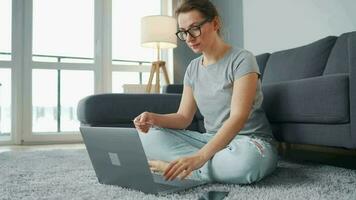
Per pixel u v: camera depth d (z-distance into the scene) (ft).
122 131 3.40
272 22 10.01
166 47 12.19
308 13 8.77
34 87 13.08
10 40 12.69
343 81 4.43
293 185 3.90
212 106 4.50
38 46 13.21
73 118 13.74
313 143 5.05
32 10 12.94
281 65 7.68
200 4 4.13
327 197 3.31
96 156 3.96
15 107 12.57
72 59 13.62
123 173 3.72
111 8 13.84
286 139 5.59
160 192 3.45
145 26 11.64
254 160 3.78
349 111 4.41
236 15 11.70
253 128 4.44
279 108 5.46
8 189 3.87
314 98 4.78
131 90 12.12
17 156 7.30
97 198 3.35
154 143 4.23
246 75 4.09
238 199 3.23
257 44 10.66
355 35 4.29
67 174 4.88
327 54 6.85
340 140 4.56
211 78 4.49
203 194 3.42
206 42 4.22
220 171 3.88
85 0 13.70
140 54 14.43
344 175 4.50
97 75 13.64
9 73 12.67
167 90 9.07
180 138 4.29
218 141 3.57
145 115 4.26
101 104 6.56
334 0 8.05
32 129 12.92
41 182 4.26
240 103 3.94
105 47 13.75
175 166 3.28
